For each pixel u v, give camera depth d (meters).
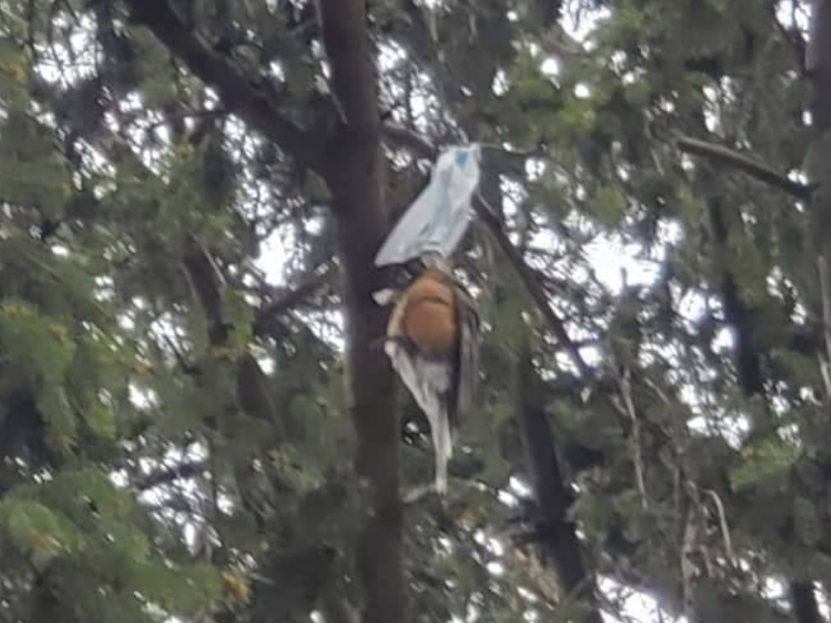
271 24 6.34
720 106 7.94
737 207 8.13
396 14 7.35
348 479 6.26
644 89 7.25
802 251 7.67
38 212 5.46
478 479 8.90
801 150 7.37
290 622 6.06
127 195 6.96
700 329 8.70
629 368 8.43
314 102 6.27
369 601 6.13
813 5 7.49
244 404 6.96
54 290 4.96
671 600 8.12
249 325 6.90
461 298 5.24
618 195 7.53
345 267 6.17
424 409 5.20
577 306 8.57
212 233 7.21
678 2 7.20
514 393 8.48
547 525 9.02
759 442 7.81
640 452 8.30
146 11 6.34
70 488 4.64
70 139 6.62
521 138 7.39
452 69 7.31
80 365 4.86
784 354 8.34
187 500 6.65
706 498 7.96
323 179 6.36
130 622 4.52
